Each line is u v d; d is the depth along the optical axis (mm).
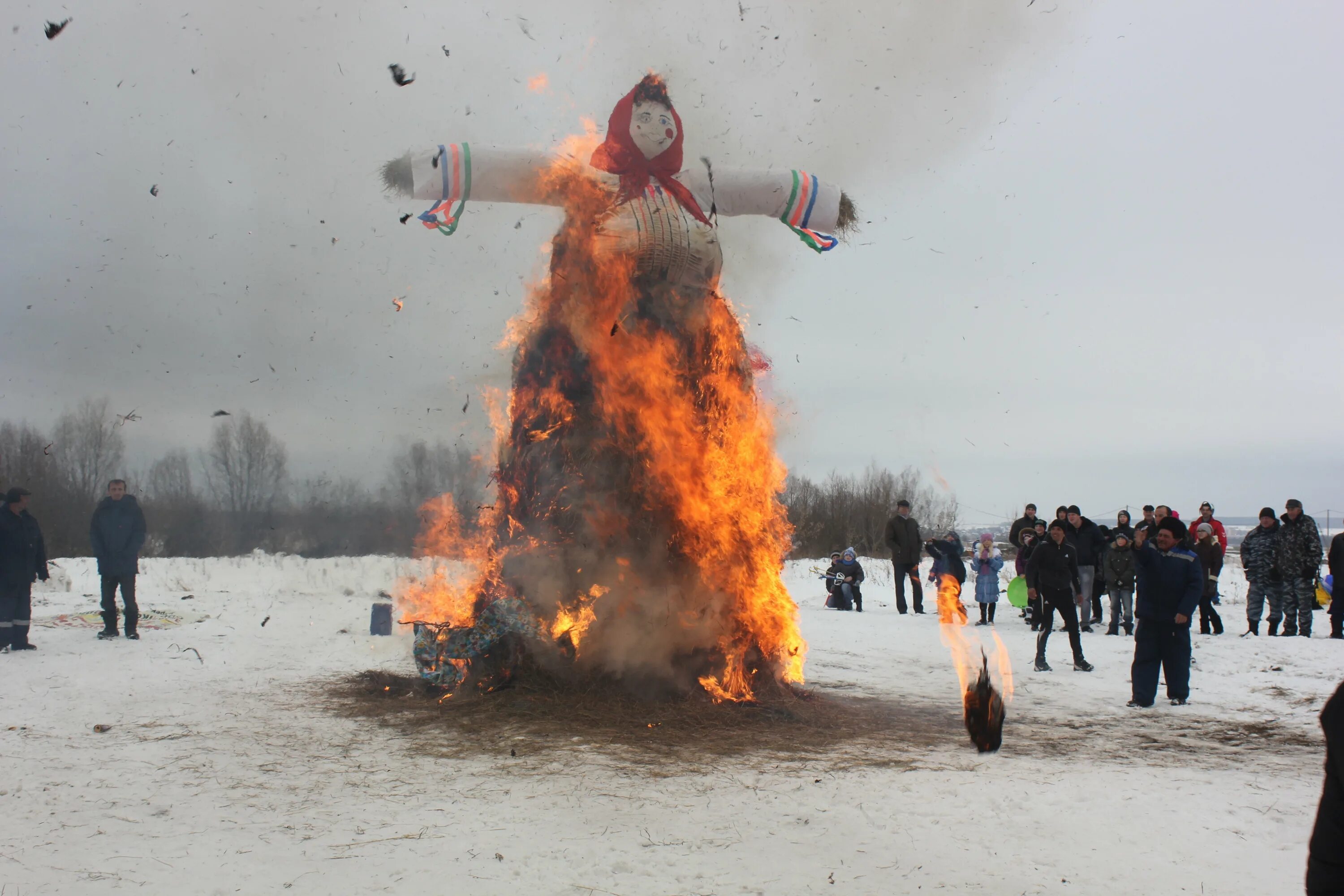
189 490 36812
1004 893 4273
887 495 32625
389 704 8414
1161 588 9344
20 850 4684
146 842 4809
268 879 4316
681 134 9016
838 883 4344
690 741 7102
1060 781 6180
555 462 8562
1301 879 4504
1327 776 2566
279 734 7281
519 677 8352
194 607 17750
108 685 9477
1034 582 11766
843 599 20766
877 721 8117
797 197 9227
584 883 4285
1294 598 15000
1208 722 8523
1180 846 4957
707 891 4219
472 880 4312
